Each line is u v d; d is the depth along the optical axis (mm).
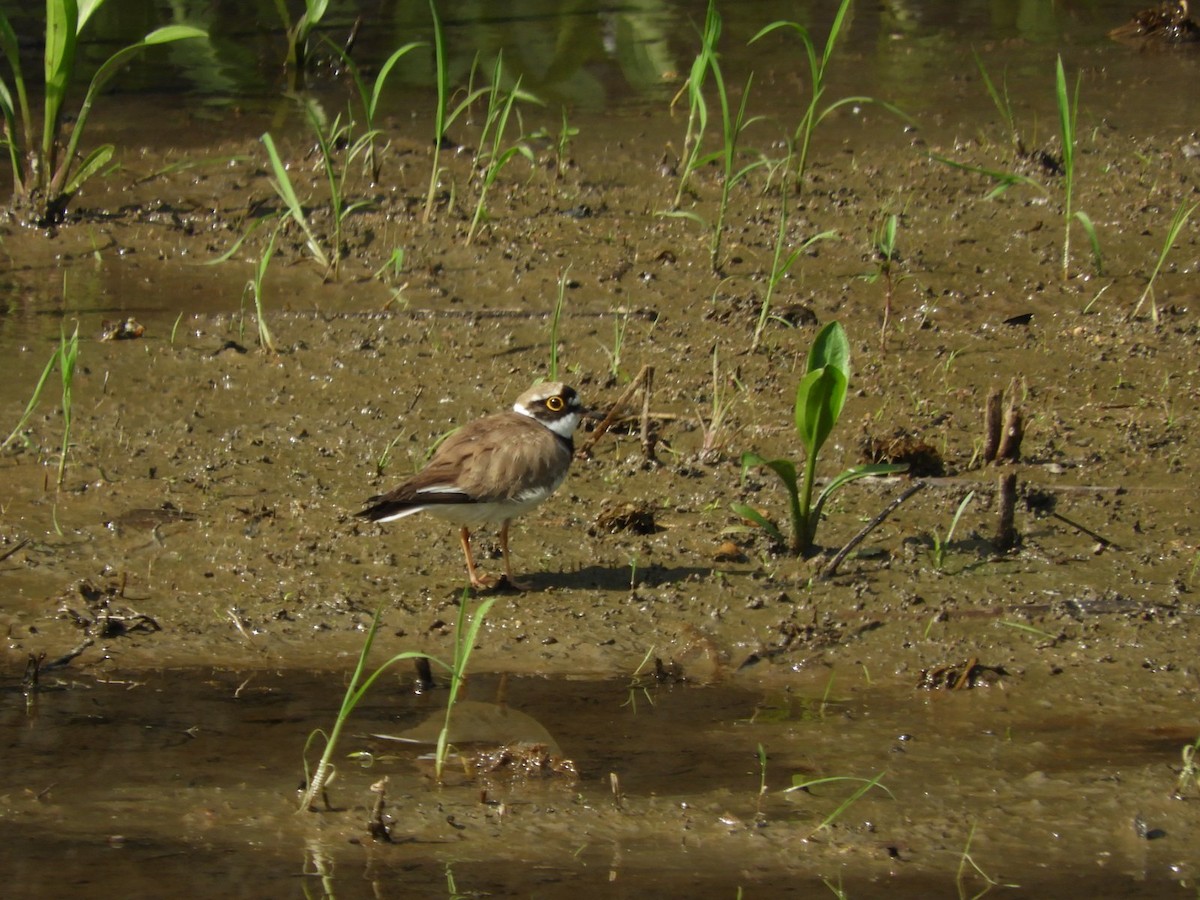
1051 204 18219
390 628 10703
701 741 9328
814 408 10945
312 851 8109
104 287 16234
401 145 19828
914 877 7918
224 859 8016
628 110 21109
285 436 13367
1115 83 21969
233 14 25359
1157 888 7828
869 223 17750
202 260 16938
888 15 25422
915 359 14883
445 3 25984
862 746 9266
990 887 7824
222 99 21438
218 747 9203
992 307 15922
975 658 10211
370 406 13914
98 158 17641
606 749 9234
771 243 17312
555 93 21734
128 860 7988
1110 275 16578
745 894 7742
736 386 14328
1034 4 25906
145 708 9672
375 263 16828
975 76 22391
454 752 9180
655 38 24031
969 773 8945
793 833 8328
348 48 23203
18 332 15141
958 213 18000
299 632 10648
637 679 10133
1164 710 9664
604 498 12484
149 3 25797
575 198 18359
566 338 15234
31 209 17609
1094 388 14297
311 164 19141
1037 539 11734
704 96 21578
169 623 10711
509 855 8086
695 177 18922
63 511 12055
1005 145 19734
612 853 8117
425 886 7785
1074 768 8984
